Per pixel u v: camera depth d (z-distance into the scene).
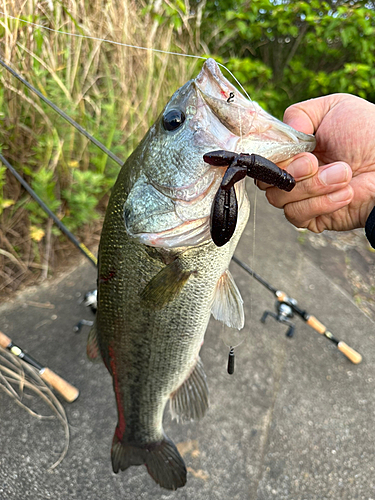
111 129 0.90
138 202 0.36
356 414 0.67
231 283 0.40
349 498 0.57
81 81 0.93
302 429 0.64
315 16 1.50
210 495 0.57
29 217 0.85
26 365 0.63
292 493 0.57
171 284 0.36
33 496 0.55
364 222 0.45
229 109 0.32
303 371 0.72
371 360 0.75
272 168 0.29
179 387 0.48
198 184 0.33
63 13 0.86
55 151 0.88
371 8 1.60
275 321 0.80
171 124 0.34
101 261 0.41
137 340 0.42
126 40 0.94
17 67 0.83
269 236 1.04
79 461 0.58
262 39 1.62
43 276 0.83
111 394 0.66
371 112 0.41
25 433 0.60
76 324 0.74
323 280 0.92
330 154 0.43
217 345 0.74
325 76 1.54
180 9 1.08
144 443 0.51
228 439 0.62
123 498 0.55
